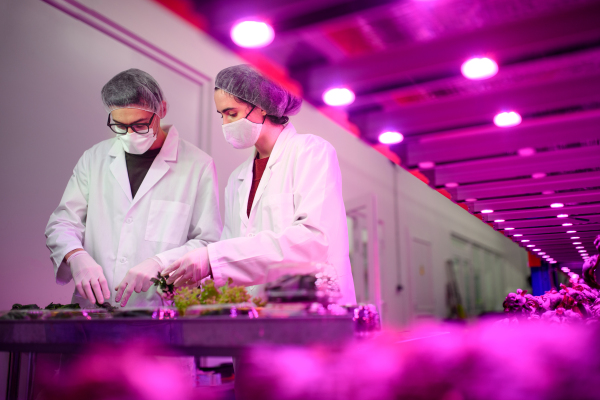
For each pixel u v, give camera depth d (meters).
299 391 0.59
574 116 1.10
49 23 3.01
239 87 1.71
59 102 3.01
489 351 0.56
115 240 1.99
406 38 0.88
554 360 0.52
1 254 2.61
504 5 0.79
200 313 0.92
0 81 2.71
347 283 1.50
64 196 2.06
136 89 1.84
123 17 3.43
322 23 0.81
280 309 0.87
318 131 6.11
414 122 1.18
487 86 1.03
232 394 0.81
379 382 0.56
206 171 2.20
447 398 0.52
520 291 1.17
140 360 0.73
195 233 2.10
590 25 0.81
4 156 2.68
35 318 1.05
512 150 1.27
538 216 1.82
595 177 1.43
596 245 1.28
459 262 10.20
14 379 1.36
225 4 0.81
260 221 1.75
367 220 4.55
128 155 2.13
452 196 1.64
